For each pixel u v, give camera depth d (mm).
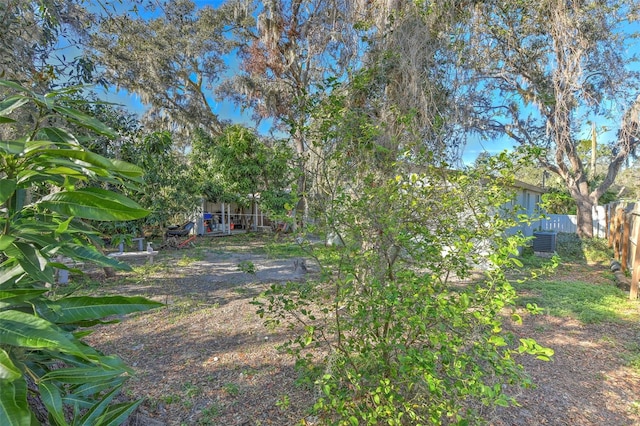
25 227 1074
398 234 2162
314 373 2369
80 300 1134
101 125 1270
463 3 4965
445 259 2342
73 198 957
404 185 2465
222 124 17047
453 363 1676
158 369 3154
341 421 1922
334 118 3178
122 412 1335
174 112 15547
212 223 16750
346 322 2289
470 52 5023
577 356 3436
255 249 11188
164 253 10148
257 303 2438
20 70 3355
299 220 2809
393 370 1884
